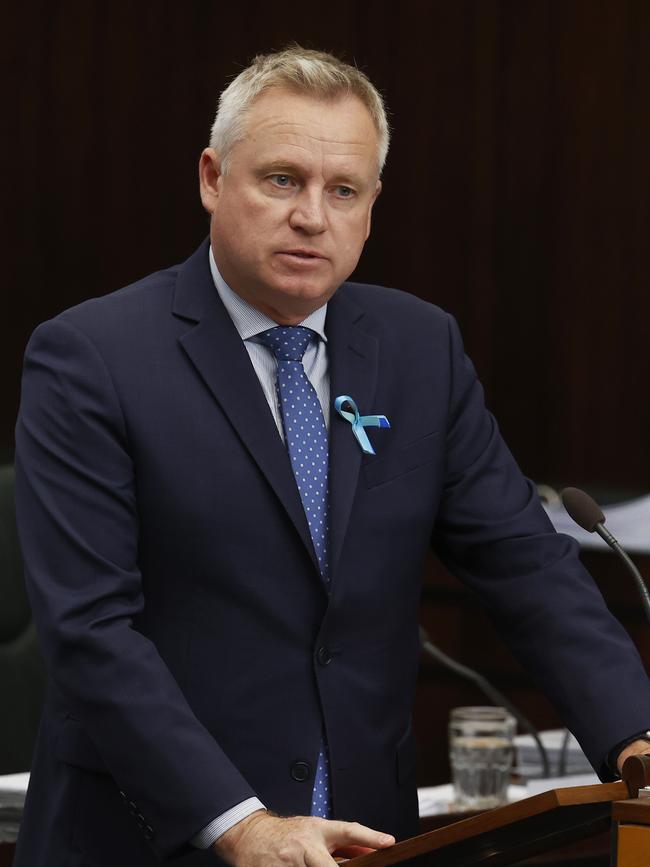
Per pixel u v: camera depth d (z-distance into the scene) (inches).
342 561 311.6
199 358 312.3
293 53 313.1
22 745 441.1
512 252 1057.5
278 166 302.7
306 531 307.9
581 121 1034.7
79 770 307.3
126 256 1050.1
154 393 307.4
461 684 637.9
